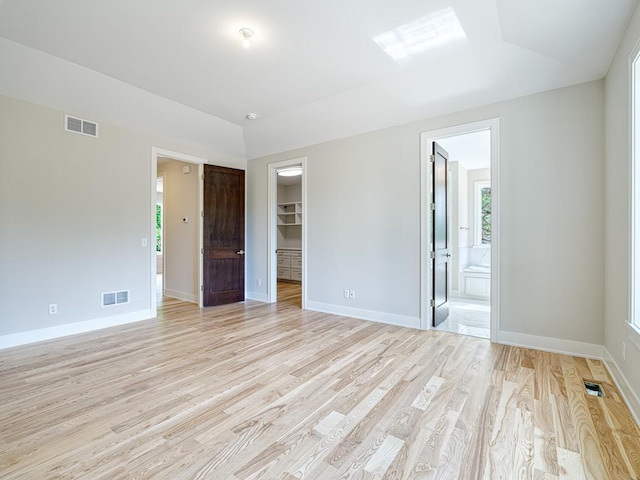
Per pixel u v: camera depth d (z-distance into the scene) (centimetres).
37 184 337
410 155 389
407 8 232
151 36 266
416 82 335
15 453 164
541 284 309
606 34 226
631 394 203
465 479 146
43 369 268
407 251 393
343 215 449
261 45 278
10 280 320
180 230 580
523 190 316
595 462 157
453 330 380
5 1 226
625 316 223
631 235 210
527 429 183
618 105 240
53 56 297
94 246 382
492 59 290
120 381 247
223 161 541
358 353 305
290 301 558
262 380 249
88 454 164
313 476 149
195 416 200
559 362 279
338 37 267
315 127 446
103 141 389
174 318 439
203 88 362
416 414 200
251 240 573
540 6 213
